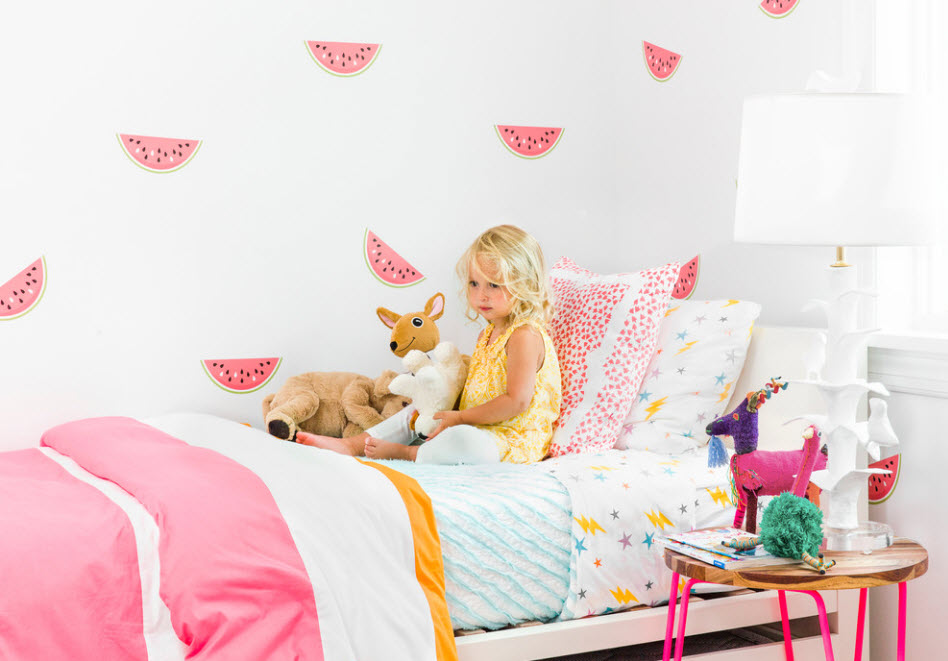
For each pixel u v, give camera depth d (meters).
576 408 2.41
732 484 1.87
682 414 2.39
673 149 2.96
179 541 1.56
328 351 2.88
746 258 2.69
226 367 2.75
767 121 1.73
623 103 3.18
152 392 2.67
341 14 2.84
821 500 2.11
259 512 1.65
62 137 2.55
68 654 1.45
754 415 1.83
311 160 2.83
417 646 1.64
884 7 2.25
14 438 2.53
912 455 2.17
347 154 2.87
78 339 2.59
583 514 1.95
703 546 1.75
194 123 2.69
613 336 2.43
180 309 2.69
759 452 1.85
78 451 2.13
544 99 3.12
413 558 1.74
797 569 1.64
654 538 2.01
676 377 2.43
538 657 1.86
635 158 3.14
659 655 2.23
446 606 1.75
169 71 2.66
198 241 2.71
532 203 3.12
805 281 2.48
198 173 2.70
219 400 2.75
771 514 1.70
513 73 3.07
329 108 2.84
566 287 2.64
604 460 2.17
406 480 1.84
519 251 2.38
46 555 1.51
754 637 2.34
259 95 2.76
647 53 3.06
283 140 2.79
